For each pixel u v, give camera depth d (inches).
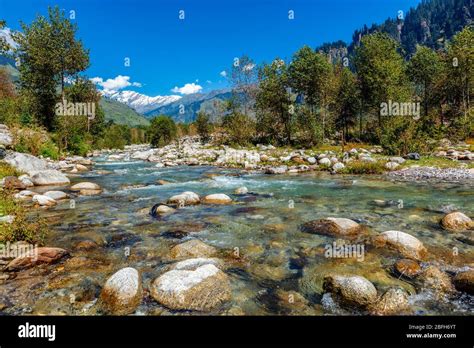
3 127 963.3
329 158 991.0
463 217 331.3
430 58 1975.9
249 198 499.5
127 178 762.2
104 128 2326.5
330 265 245.3
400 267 230.7
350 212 402.9
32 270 235.3
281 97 1688.0
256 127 1775.3
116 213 408.5
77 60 1362.0
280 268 242.2
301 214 397.4
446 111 1975.9
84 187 574.6
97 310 185.6
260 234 322.3
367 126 1788.9
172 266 238.2
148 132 2874.0
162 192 564.1
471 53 1494.8
